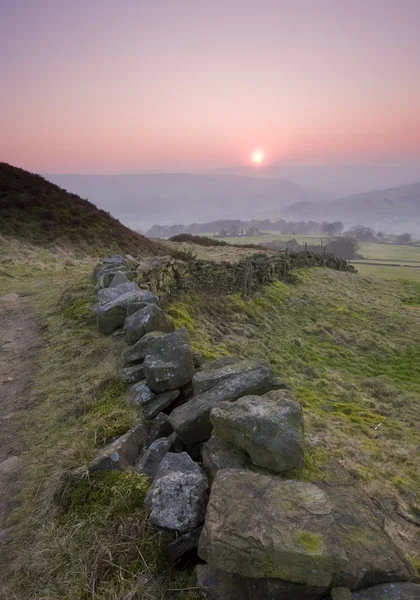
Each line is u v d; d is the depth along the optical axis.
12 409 6.09
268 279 21.31
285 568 2.43
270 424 3.53
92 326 8.75
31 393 6.49
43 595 3.00
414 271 61.50
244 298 17.48
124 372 6.12
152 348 5.96
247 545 2.53
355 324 18.69
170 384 5.23
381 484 5.81
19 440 5.28
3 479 4.55
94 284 11.54
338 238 140.88
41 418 5.65
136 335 7.16
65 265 19.05
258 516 2.73
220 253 34.59
